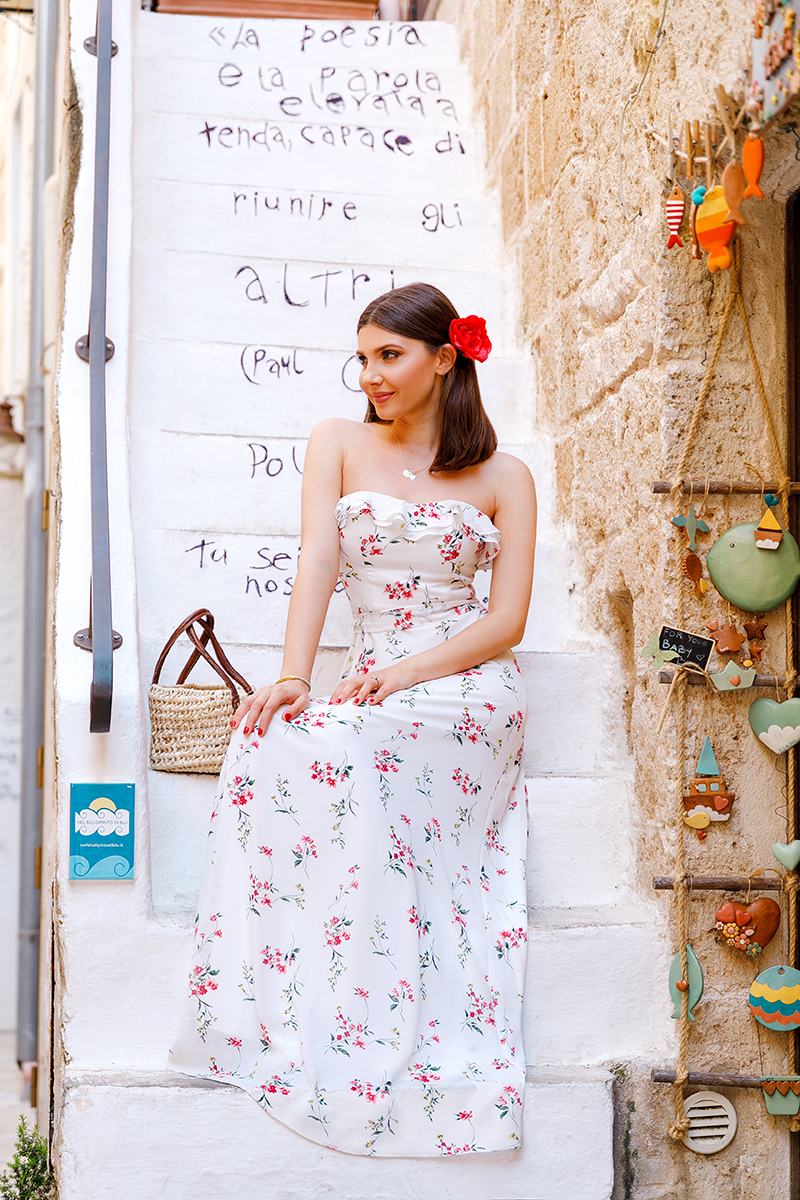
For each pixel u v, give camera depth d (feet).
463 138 13.60
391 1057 6.34
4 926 20.71
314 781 6.64
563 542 10.00
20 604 21.30
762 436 7.64
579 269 9.74
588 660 9.04
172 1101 6.28
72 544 8.13
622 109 8.66
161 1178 6.23
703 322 7.70
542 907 7.95
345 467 7.91
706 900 7.47
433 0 17.29
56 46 18.39
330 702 7.03
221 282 11.00
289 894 6.57
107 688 6.94
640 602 8.21
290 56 14.03
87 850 6.93
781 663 7.56
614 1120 7.04
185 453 9.66
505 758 7.41
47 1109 11.44
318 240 12.07
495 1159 6.52
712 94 7.01
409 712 6.96
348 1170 6.31
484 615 7.90
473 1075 6.48
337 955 6.46
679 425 7.65
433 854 6.90
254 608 9.02
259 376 10.43
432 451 8.05
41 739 18.17
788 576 7.34
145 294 10.78
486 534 7.71
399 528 7.50
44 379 18.47
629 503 8.42
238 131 12.62
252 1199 6.25
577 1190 6.63
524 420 11.31
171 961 6.87
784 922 7.47
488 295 12.09
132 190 10.46
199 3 14.76
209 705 7.70
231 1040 6.46
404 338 7.73
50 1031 10.00
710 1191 7.20
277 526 9.71
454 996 6.68
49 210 16.90
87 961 6.82
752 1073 7.37
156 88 12.94
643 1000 7.39
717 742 7.55
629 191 8.48
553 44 10.84
